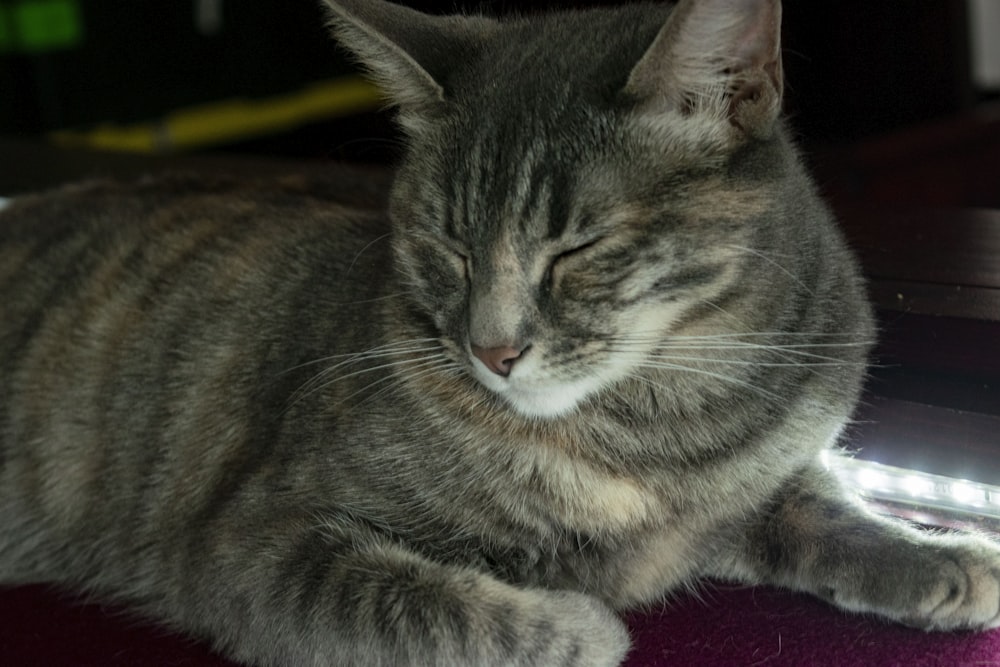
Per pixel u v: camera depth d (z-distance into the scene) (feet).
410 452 1.82
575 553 1.84
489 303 1.72
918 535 1.87
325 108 3.62
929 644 1.80
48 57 3.55
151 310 2.08
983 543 1.85
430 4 2.54
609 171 1.71
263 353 1.97
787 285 1.79
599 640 1.74
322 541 1.81
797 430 1.85
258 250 2.08
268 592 1.79
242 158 2.87
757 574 1.95
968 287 2.15
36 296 2.15
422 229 1.83
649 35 1.78
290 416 1.90
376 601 1.75
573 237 1.70
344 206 2.18
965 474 2.03
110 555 2.03
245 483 1.89
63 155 3.00
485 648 1.71
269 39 3.59
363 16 1.83
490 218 1.74
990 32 4.11
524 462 1.81
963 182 3.74
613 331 1.73
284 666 1.79
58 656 1.88
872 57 3.72
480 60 1.85
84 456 2.06
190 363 2.02
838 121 3.77
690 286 1.74
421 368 1.84
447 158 1.80
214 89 3.66
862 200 2.96
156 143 3.65
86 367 2.08
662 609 1.92
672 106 1.72
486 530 1.82
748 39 1.70
